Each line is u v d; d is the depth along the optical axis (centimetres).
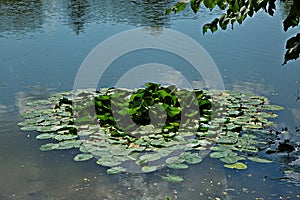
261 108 659
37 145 533
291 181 453
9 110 650
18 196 426
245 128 584
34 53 1044
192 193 431
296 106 676
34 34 1273
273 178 459
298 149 527
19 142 541
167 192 432
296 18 496
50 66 926
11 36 1247
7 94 732
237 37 1229
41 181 453
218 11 1698
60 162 492
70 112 627
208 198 422
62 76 851
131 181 453
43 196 425
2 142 540
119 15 1605
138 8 1778
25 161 495
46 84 797
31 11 1711
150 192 432
